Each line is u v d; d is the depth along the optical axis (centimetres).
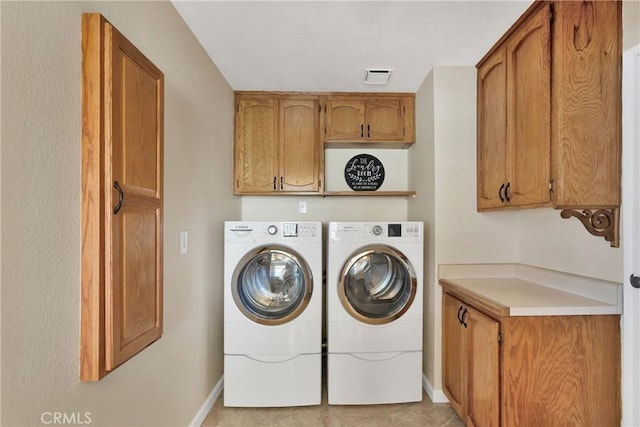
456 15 172
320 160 280
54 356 89
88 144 96
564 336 151
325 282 280
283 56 215
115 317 99
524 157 171
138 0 132
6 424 77
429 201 240
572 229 181
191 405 185
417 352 221
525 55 169
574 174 145
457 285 202
